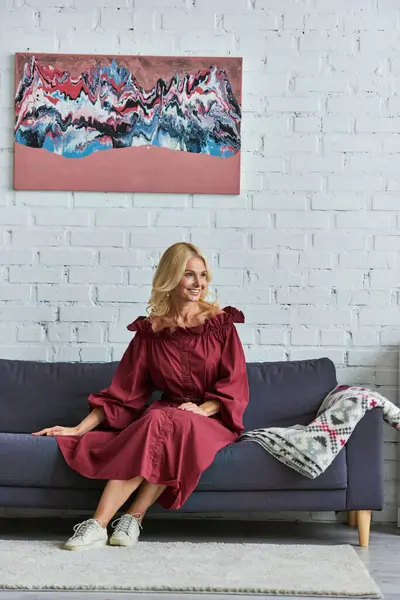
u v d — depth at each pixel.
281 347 3.93
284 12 3.92
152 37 3.93
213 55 3.92
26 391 3.70
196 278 3.51
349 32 3.92
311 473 3.19
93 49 3.93
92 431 3.43
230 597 2.60
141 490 3.23
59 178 3.91
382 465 3.32
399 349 3.88
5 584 2.64
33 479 3.21
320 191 3.93
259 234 3.93
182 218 3.93
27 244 3.93
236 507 3.25
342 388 3.61
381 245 3.92
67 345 3.93
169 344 3.51
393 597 2.64
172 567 2.85
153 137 3.90
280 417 3.64
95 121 3.90
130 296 3.94
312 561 2.96
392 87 3.92
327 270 3.93
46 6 3.93
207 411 3.37
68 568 2.82
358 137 3.92
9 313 3.93
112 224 3.94
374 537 3.54
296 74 3.92
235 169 3.90
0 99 3.92
